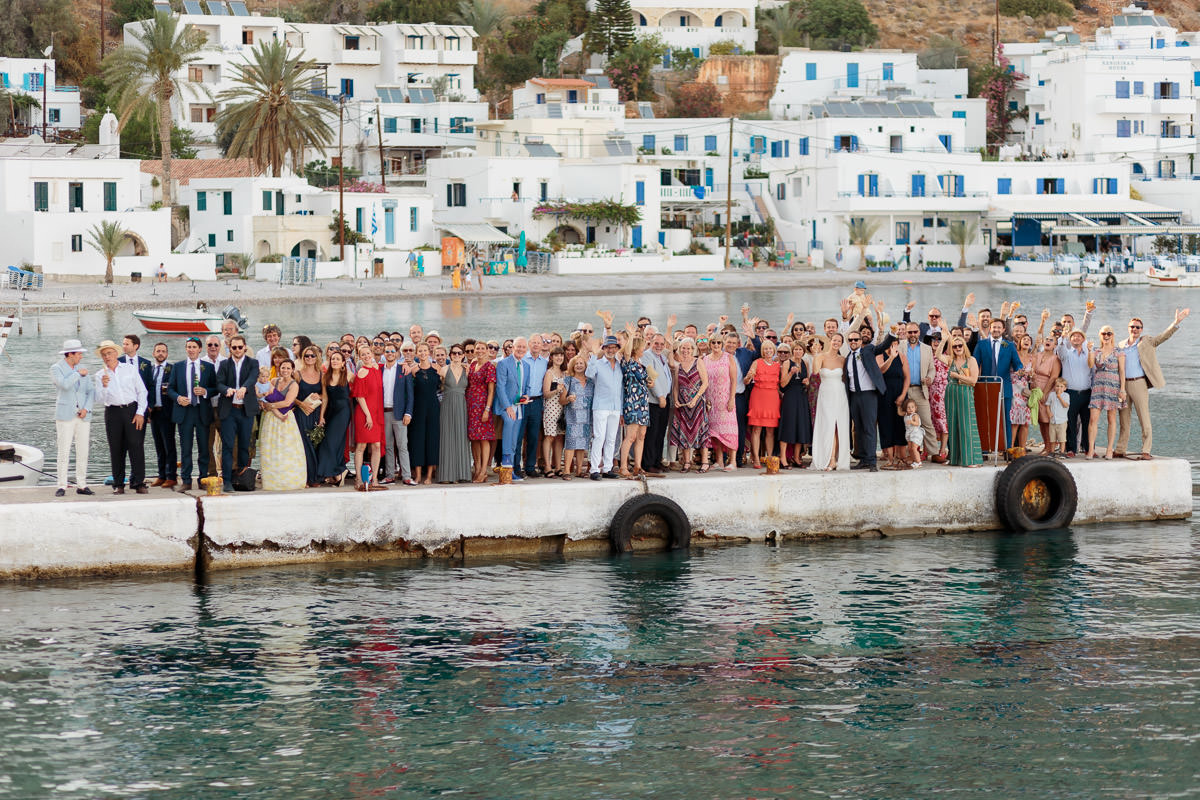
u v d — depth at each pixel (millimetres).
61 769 14828
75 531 20688
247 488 22094
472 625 19297
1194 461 31125
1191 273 97250
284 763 15031
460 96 123688
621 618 19656
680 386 23641
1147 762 15109
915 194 109750
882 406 24312
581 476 23594
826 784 14641
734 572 21922
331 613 19656
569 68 144500
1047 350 25141
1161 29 121625
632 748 15477
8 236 85062
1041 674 17625
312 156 117250
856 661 18062
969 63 164375
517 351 22656
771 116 123625
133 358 21766
